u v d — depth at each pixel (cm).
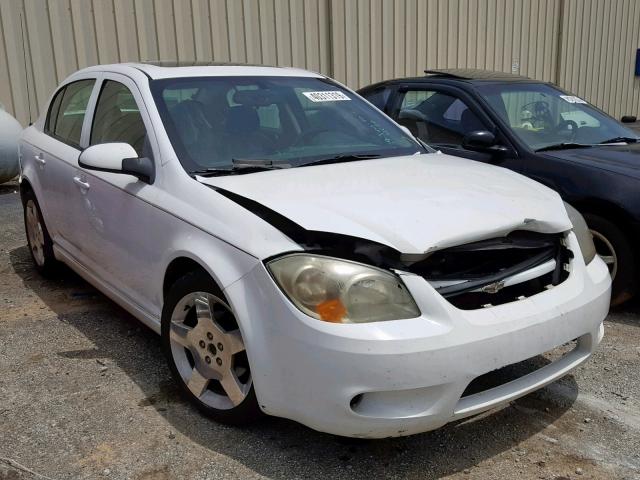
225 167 327
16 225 662
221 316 293
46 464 271
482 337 246
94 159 331
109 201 363
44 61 838
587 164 438
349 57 1117
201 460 274
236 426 296
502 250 276
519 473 268
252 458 276
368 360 234
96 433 294
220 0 955
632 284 423
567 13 1455
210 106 362
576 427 302
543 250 291
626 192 411
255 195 285
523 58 1402
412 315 244
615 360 371
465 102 527
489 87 536
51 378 346
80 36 857
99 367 358
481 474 267
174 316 312
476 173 342
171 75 374
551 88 567
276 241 261
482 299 262
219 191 296
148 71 381
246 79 395
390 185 305
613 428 302
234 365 286
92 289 485
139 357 371
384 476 265
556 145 482
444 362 238
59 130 470
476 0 1284
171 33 922
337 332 237
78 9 849
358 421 241
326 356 238
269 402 262
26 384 339
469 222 267
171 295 311
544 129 507
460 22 1269
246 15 984
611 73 1608
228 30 971
